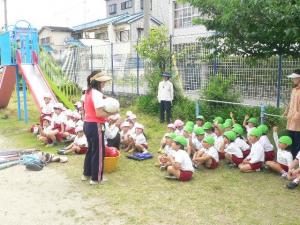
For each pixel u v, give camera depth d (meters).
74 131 5.84
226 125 5.10
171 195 3.62
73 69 12.01
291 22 3.72
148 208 3.30
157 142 6.01
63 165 4.69
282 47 4.98
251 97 6.73
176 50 8.16
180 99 7.80
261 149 4.34
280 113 6.06
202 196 3.59
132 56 10.05
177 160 3.99
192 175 4.20
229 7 4.03
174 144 4.11
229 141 4.62
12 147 5.78
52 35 20.83
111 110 3.76
